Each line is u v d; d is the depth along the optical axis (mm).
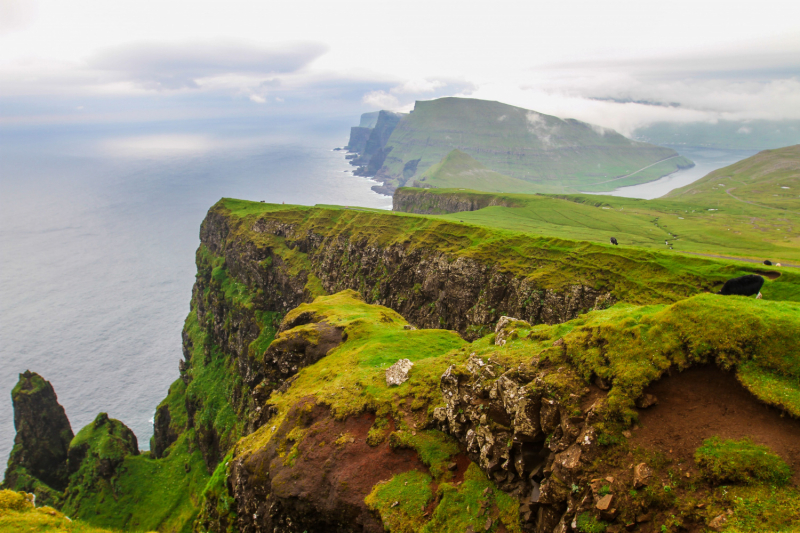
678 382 25359
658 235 172250
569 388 28000
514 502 29641
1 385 188875
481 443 33531
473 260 109000
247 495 47531
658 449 23453
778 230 181125
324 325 73500
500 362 34562
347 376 51969
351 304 87062
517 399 30234
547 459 27938
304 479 40906
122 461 119500
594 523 22766
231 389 141500
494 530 29188
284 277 164750
